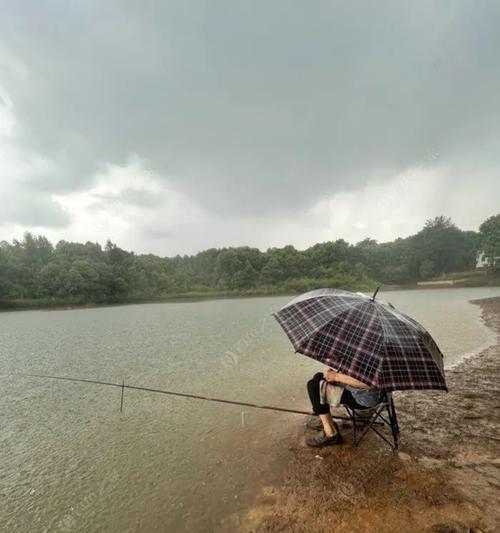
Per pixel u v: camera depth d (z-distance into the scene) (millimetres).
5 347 13672
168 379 8211
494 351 9383
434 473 3711
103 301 51438
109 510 3459
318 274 62719
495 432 4625
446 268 64000
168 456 4504
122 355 11203
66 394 7273
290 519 3156
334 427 4430
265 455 4363
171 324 20109
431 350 3602
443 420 5070
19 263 51812
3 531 3223
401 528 2939
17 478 4109
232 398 6715
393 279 62625
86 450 4754
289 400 6477
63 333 17734
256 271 63688
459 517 3027
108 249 62250
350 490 3508
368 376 3244
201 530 3117
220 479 3902
